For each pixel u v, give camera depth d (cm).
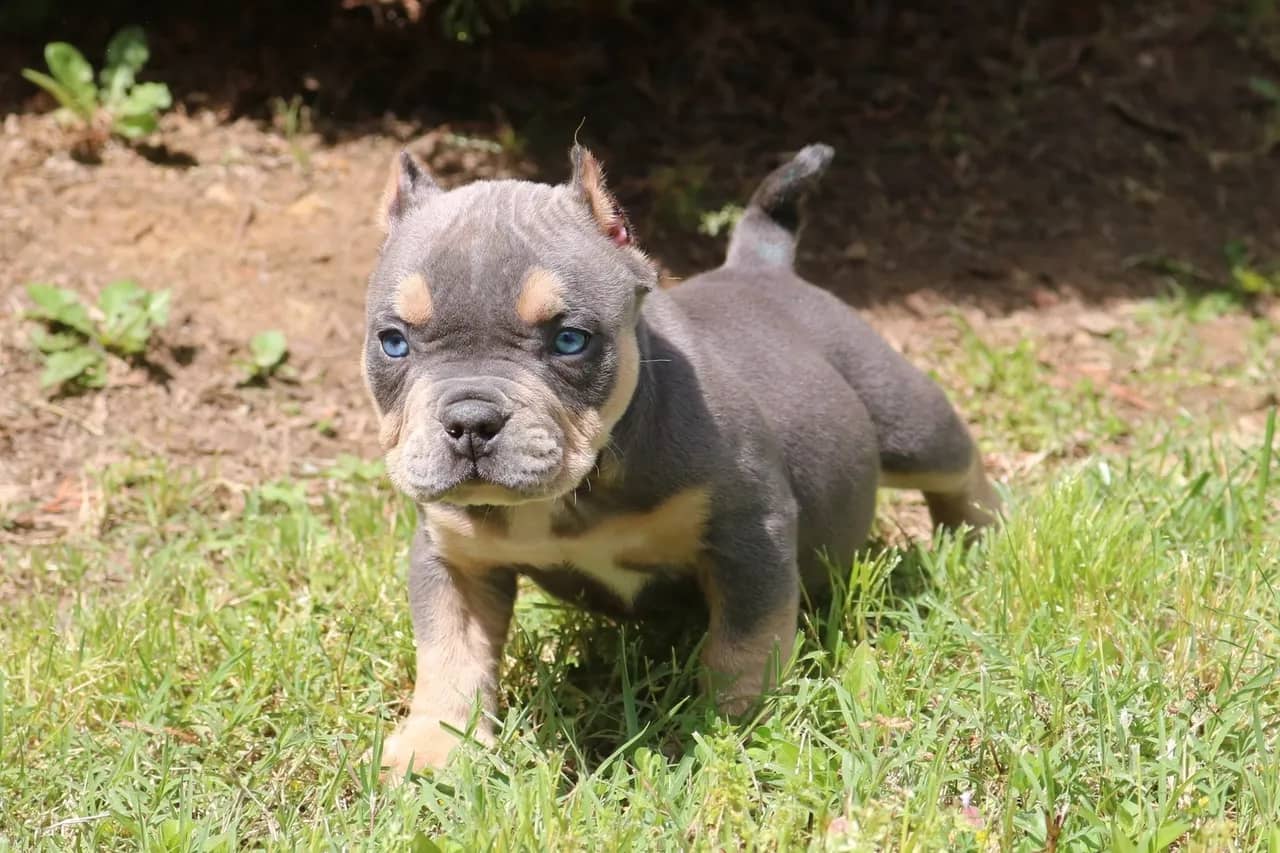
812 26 203
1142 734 108
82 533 139
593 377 104
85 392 152
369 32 191
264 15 192
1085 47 208
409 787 107
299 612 125
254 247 165
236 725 114
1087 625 117
